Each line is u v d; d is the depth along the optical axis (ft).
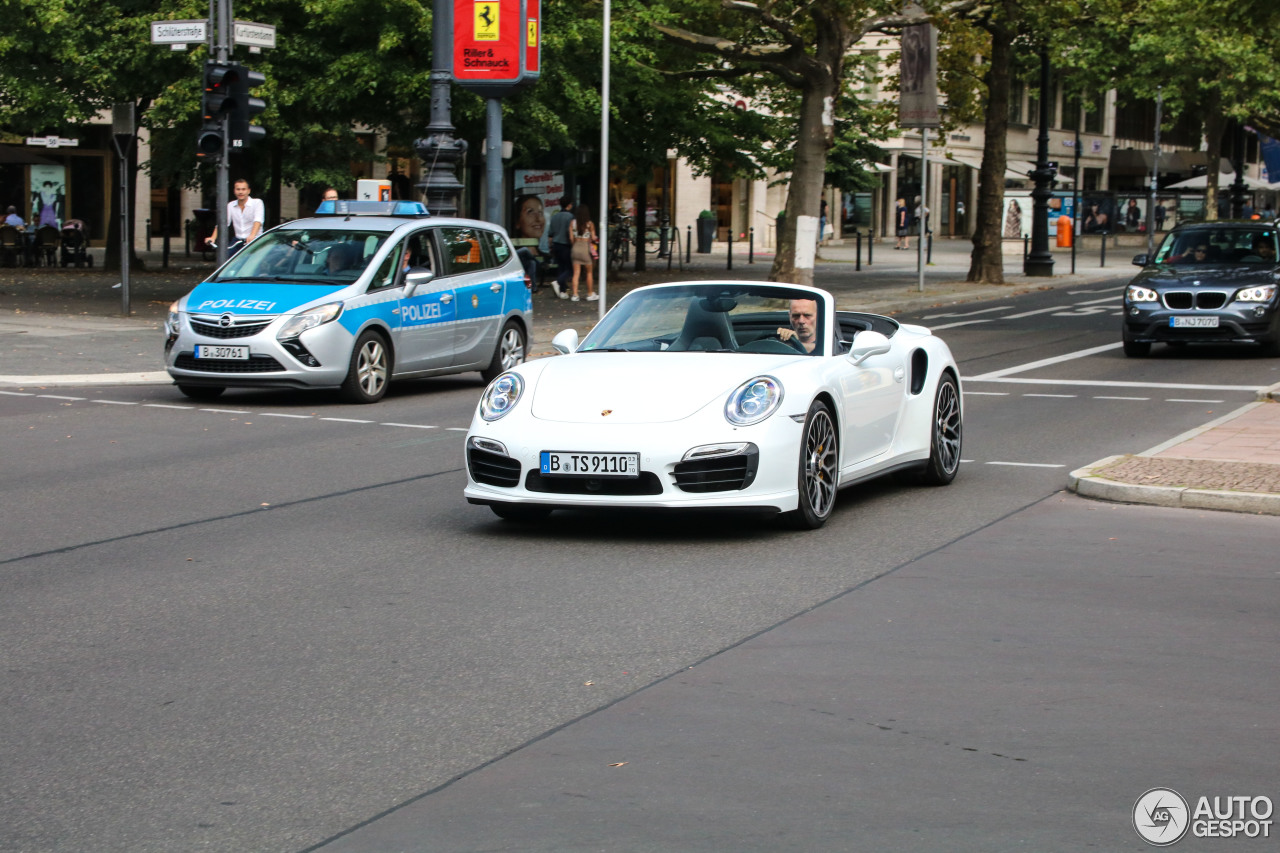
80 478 34.81
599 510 27.50
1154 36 155.94
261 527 29.17
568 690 18.34
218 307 48.85
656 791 14.87
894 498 33.01
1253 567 25.84
